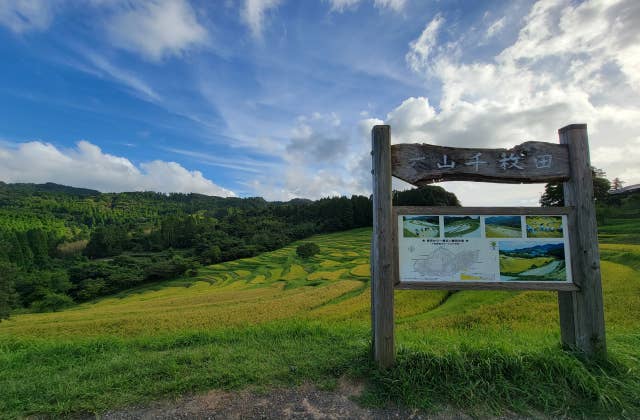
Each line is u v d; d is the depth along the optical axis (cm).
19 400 336
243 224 10731
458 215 416
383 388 345
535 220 418
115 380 367
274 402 326
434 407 317
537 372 363
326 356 425
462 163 427
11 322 3184
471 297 2162
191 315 2667
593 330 402
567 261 412
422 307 2139
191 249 8888
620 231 3828
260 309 2744
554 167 428
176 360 422
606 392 331
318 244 8138
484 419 305
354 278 4231
